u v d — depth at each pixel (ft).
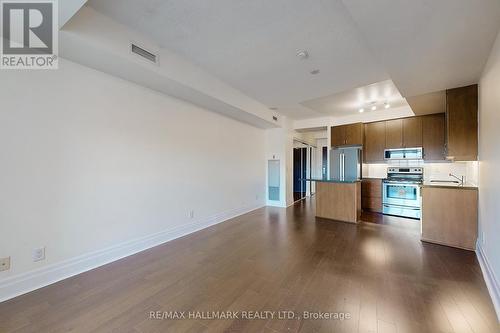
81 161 7.96
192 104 12.75
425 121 15.83
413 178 16.70
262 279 7.47
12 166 6.46
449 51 7.07
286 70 10.63
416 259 8.91
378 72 10.68
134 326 5.34
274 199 20.94
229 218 15.94
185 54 9.34
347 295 6.52
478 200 9.59
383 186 17.22
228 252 9.78
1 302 6.18
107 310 5.91
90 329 5.24
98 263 8.43
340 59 9.52
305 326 5.29
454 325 5.25
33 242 6.84
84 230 8.05
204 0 6.29
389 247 10.25
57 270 7.34
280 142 20.31
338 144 19.31
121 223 9.25
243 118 16.37
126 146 9.41
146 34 8.01
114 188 8.98
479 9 5.18
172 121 11.52
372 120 17.98
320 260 8.90
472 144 9.77
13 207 6.47
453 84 9.71
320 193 16.16
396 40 6.47
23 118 6.66
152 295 6.58
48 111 7.16
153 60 8.46
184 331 5.17
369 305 6.05
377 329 5.16
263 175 20.88
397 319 5.48
